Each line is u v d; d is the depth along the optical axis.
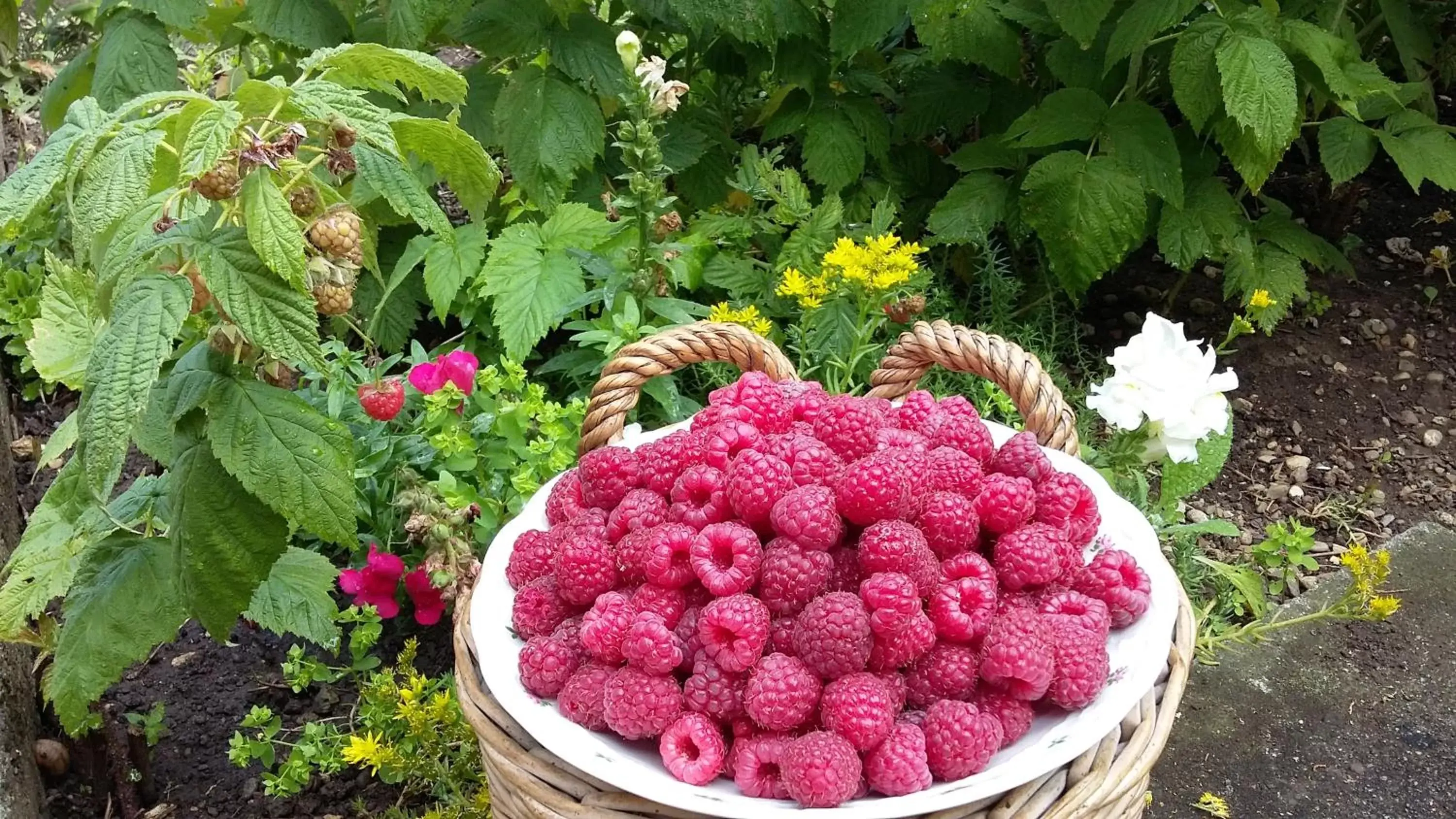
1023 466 0.45
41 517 0.54
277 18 0.72
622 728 0.38
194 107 0.42
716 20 0.75
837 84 0.91
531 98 0.76
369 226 0.58
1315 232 1.03
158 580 0.49
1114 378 0.57
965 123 0.90
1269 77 0.73
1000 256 0.94
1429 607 0.71
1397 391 0.89
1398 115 0.87
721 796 0.36
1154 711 0.39
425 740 0.52
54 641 0.56
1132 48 0.76
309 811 0.57
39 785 0.56
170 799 0.57
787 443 0.43
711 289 0.86
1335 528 0.78
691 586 0.41
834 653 0.38
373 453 0.62
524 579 0.44
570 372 0.73
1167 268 1.01
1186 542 0.66
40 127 1.13
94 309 0.53
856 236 0.84
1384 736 0.63
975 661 0.39
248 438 0.45
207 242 0.42
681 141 0.85
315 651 0.65
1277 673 0.67
